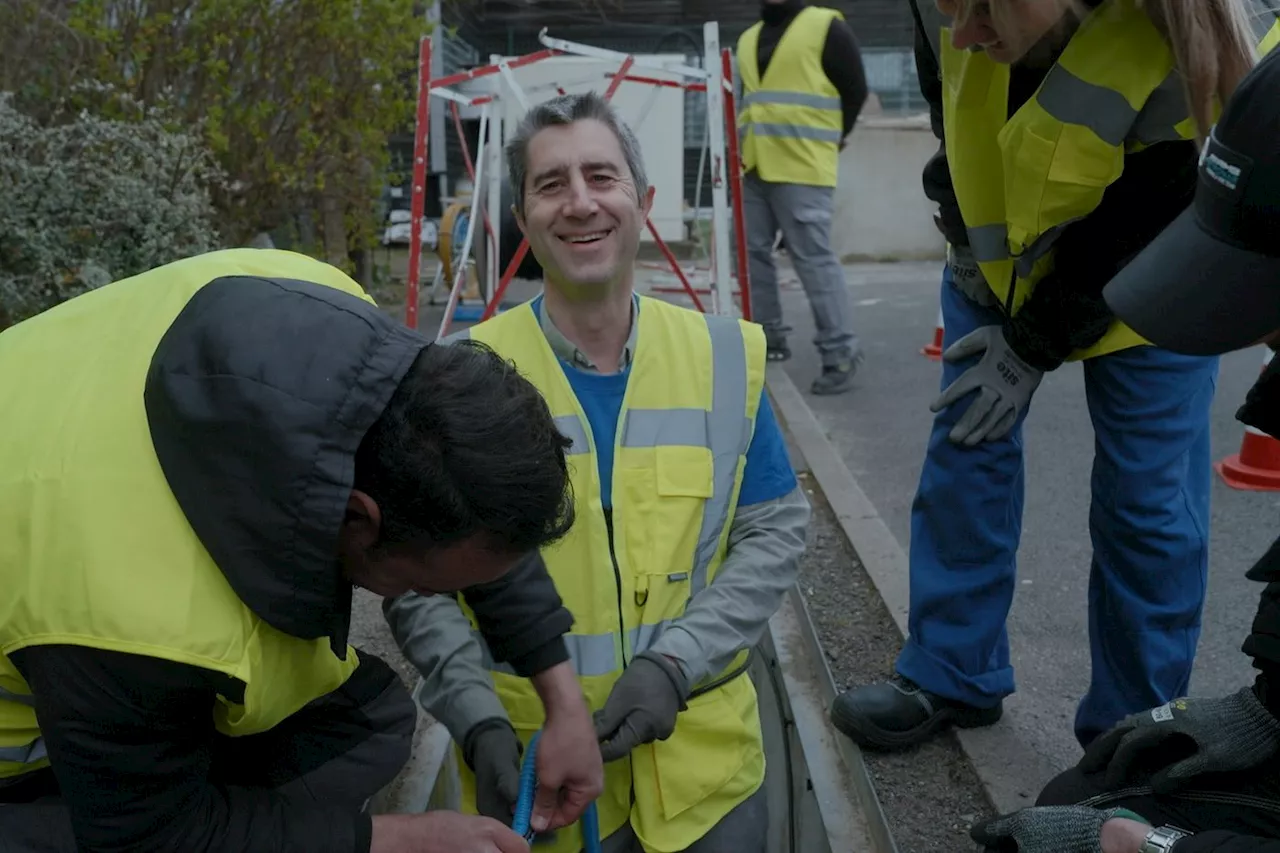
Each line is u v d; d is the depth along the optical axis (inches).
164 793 46.7
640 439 74.7
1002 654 98.5
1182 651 84.7
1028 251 78.9
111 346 49.9
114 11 190.9
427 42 179.3
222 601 45.3
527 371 75.3
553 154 72.5
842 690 107.7
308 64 209.8
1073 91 70.9
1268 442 159.6
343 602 49.4
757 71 216.2
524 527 44.9
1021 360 87.5
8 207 139.5
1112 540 84.6
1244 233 46.4
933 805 91.0
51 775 54.9
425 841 53.4
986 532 92.8
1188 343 50.3
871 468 176.6
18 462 46.6
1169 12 65.4
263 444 42.9
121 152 153.6
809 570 136.6
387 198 393.1
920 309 324.2
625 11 499.8
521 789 65.7
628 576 73.5
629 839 79.5
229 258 54.6
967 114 78.6
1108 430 83.9
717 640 72.2
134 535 44.3
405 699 66.6
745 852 78.5
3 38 181.0
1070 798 66.0
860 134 437.4
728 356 77.4
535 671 65.4
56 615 43.2
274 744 60.9
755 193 233.6
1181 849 54.0
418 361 45.6
